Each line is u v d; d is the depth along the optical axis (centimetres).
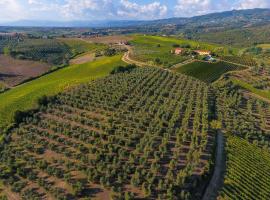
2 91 15725
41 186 7081
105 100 11331
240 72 18200
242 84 16038
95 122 9762
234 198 6731
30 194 6762
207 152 8381
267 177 7756
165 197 6519
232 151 8688
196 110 10950
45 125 9750
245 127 10362
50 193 6838
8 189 7094
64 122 10000
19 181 7312
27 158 8100
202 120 10106
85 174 7406
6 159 8144
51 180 7269
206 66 18662
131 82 13238
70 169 7619
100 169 7481
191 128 9750
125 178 7131
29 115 10619
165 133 9019
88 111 10775
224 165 8025
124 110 10594
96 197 6669
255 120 11575
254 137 9944
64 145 8731
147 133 9031
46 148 8656
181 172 7156
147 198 6581
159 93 12344
